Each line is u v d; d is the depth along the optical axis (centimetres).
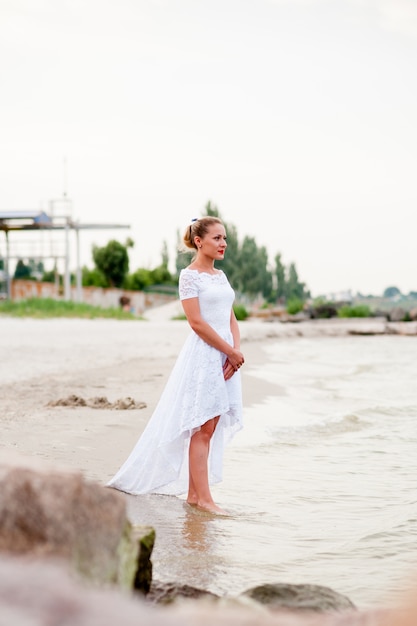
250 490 485
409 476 516
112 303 6009
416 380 1163
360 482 501
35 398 838
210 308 487
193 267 496
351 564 336
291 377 1200
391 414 801
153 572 320
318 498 461
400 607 142
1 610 105
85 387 955
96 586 159
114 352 1571
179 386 477
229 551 356
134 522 408
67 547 156
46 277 7050
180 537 379
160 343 1880
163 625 108
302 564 336
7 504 156
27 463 172
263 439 651
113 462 539
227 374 484
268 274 9588
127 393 905
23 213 4231
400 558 344
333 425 718
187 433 471
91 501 168
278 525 405
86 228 4444
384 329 3158
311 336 2941
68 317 3697
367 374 1273
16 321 3108
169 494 480
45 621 103
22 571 116
